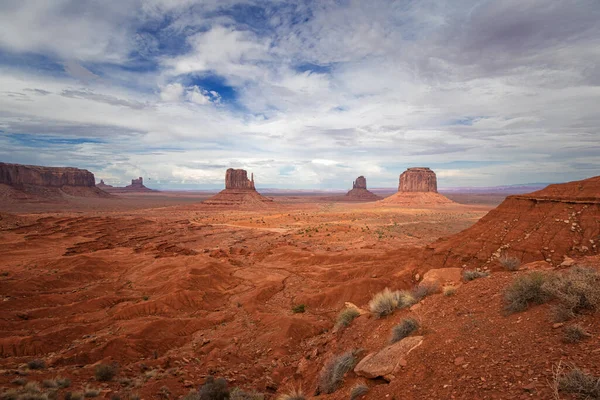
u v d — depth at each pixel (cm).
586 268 930
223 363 2333
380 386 845
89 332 3244
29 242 8556
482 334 853
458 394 651
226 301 4503
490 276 1316
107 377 1933
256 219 17038
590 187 2966
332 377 1071
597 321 697
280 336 2853
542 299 885
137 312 3847
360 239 10300
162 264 6059
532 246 2848
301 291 4759
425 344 919
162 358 2491
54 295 4325
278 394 1462
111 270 6066
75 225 11931
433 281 1638
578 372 536
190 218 17925
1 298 4122
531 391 563
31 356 2628
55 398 1490
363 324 1472
